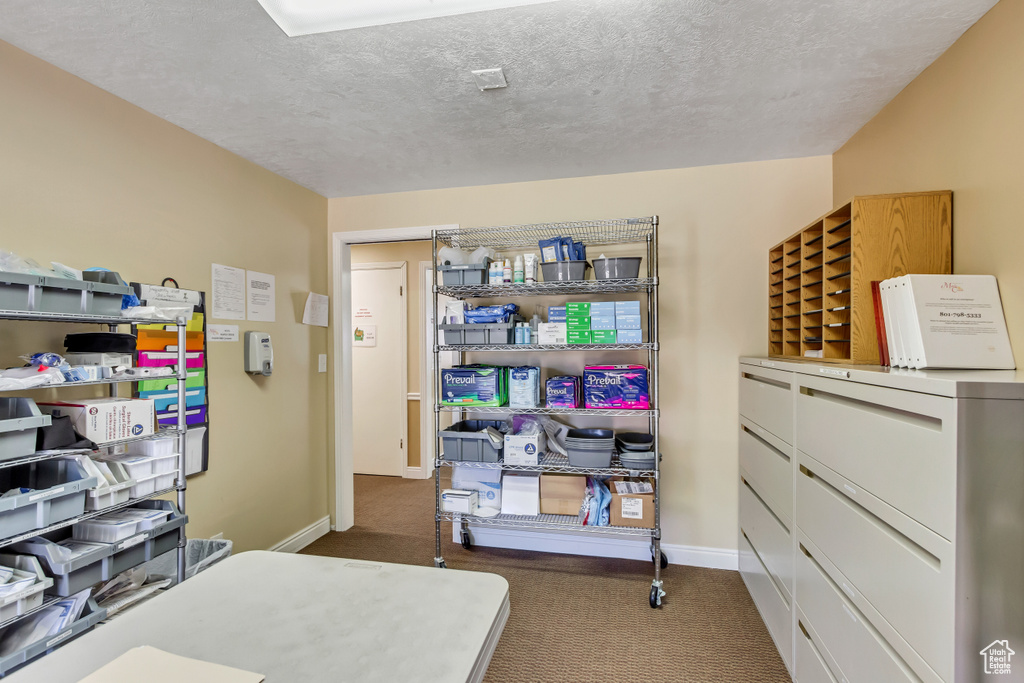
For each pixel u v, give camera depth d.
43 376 1.38
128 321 1.65
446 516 2.71
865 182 2.22
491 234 2.94
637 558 2.85
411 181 2.98
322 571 1.10
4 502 1.25
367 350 4.67
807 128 2.27
